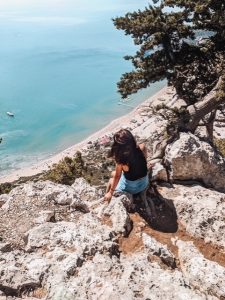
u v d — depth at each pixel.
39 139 138.88
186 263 8.77
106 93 189.38
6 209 10.67
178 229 10.20
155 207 10.83
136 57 26.36
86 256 8.48
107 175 76.38
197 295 7.28
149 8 25.58
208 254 9.45
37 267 7.90
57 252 8.43
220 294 7.73
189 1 23.67
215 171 12.56
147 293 7.30
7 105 182.12
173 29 24.84
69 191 11.28
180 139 12.74
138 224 10.07
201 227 10.02
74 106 172.50
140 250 9.07
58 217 10.52
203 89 24.41
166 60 25.67
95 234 9.22
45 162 114.12
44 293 7.45
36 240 8.98
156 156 13.83
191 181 12.45
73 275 7.84
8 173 112.25
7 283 7.54
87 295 7.25
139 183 10.38
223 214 10.41
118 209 10.12
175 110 20.17
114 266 8.05
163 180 12.41
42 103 182.00
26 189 11.39
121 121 136.88
